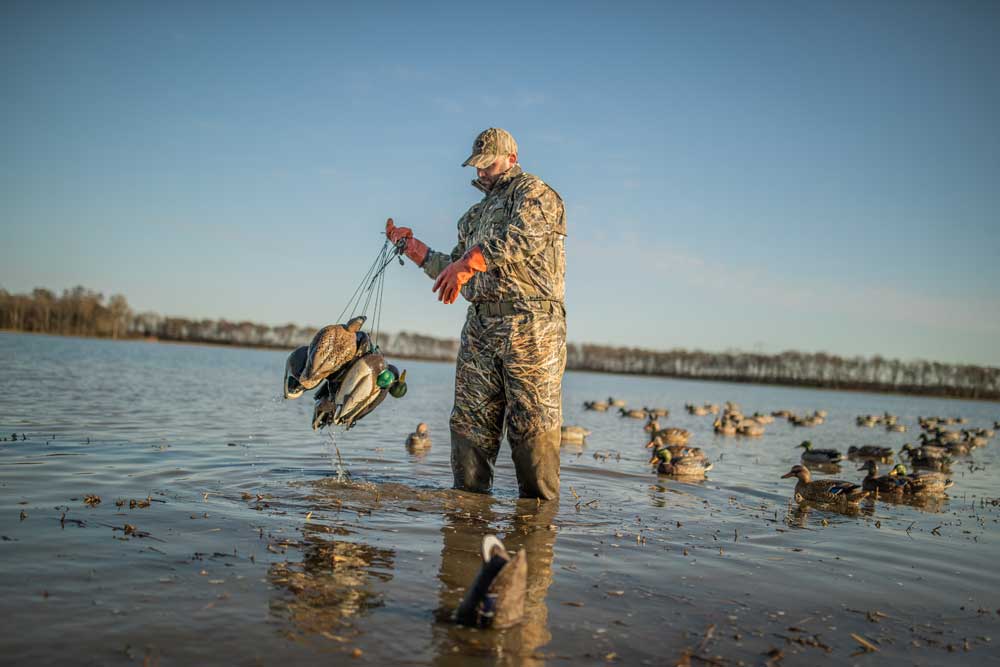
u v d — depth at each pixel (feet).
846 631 14.34
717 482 36.73
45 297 384.88
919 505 34.47
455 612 13.73
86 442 33.78
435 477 29.50
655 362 455.22
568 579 16.39
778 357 409.90
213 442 36.65
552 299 24.47
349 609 13.62
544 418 24.62
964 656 13.38
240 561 15.96
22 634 11.78
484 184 24.98
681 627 13.91
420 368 305.94
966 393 361.51
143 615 12.79
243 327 488.44
